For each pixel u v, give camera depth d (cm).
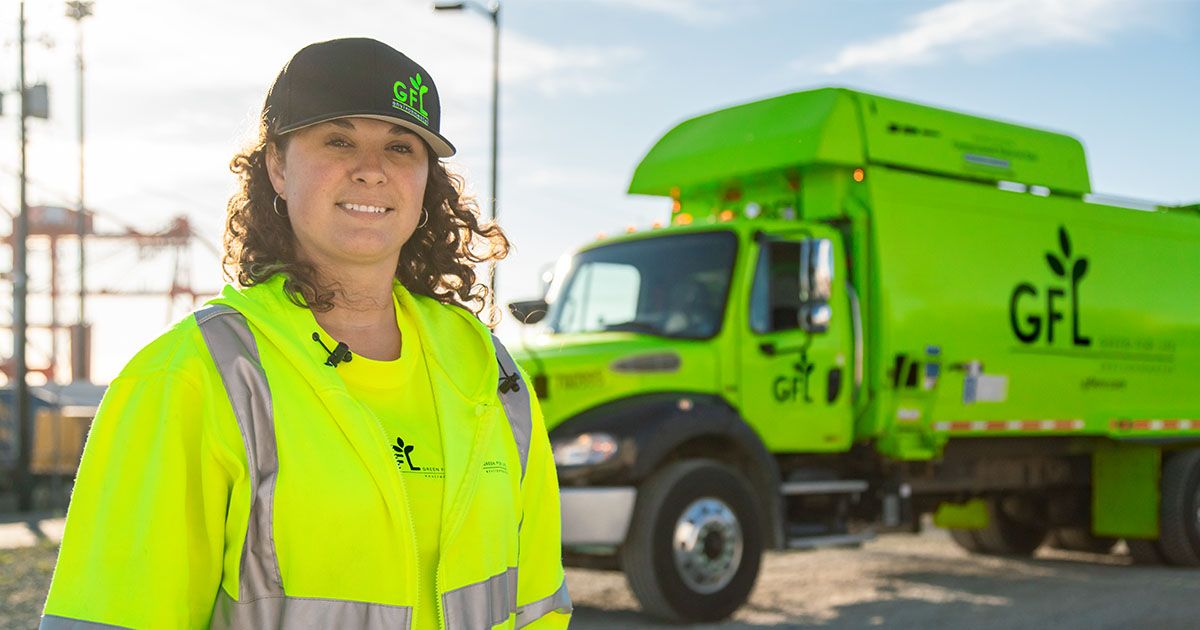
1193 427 1152
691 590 780
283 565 164
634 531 774
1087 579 1023
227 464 163
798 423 861
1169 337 1138
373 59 184
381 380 184
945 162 962
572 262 945
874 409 893
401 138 190
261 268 185
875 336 895
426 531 178
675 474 784
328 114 181
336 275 189
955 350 940
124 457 160
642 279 888
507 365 204
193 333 167
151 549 157
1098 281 1076
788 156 895
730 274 846
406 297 199
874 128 912
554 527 214
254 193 194
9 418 2669
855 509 917
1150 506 1104
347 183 186
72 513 160
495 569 186
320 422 168
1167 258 1149
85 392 2983
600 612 842
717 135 967
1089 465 1141
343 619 165
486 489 186
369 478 168
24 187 2253
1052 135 1070
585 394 802
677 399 804
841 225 906
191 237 6178
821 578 1023
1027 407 1003
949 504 1093
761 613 834
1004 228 997
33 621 809
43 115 2262
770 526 828
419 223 217
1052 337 1023
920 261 923
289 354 170
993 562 1148
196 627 164
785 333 858
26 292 2256
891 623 797
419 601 174
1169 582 1005
